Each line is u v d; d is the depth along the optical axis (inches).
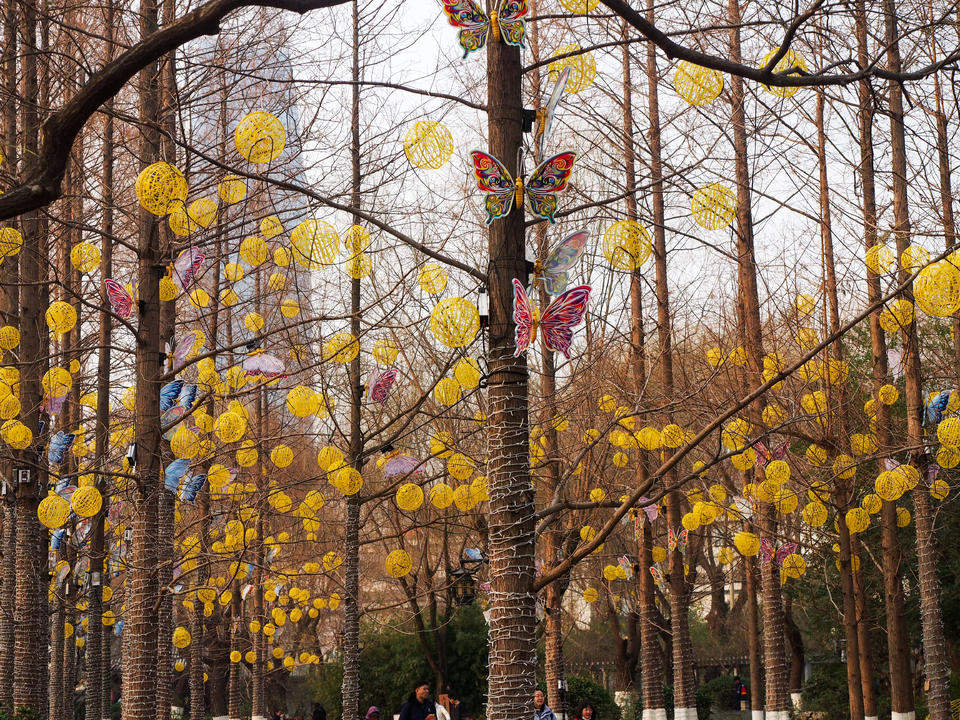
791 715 904.9
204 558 628.1
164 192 309.1
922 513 494.9
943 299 279.6
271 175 450.9
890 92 462.6
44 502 384.2
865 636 534.6
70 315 417.1
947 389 463.8
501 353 304.0
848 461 459.8
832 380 457.4
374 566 1209.4
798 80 311.6
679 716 674.8
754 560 772.6
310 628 1124.5
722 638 1553.9
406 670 1060.5
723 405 448.5
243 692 1541.6
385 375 495.5
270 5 237.0
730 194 322.0
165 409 438.0
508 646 290.0
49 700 895.7
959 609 847.1
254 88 488.7
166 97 460.8
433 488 389.7
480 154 299.6
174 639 695.7
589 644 1529.3
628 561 637.9
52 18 383.2
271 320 547.2
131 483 569.0
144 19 444.5
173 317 563.2
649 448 430.6
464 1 314.8
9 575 608.1
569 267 303.3
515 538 295.9
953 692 823.7
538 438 540.1
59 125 225.1
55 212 604.7
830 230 432.8
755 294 518.6
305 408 436.1
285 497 557.3
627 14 305.1
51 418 568.7
